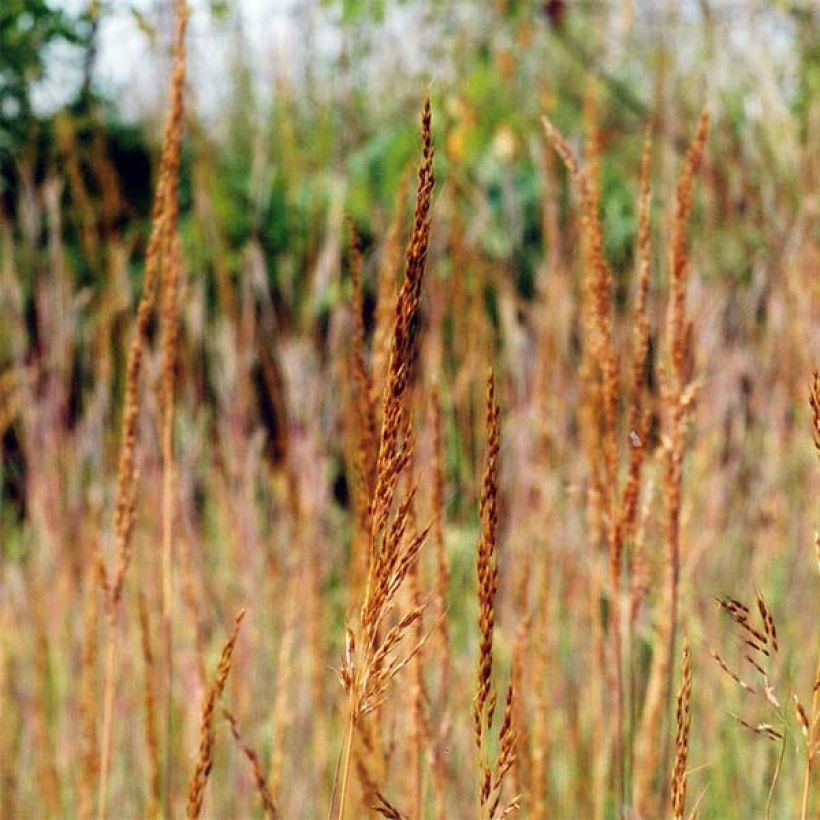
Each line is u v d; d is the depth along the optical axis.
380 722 1.50
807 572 2.56
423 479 1.64
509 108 4.22
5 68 3.48
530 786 1.81
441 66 4.20
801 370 2.79
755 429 2.94
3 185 3.67
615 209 3.89
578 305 2.77
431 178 0.84
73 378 3.26
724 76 3.50
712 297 2.80
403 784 1.84
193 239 3.70
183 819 2.32
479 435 2.65
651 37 3.83
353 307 1.47
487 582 0.90
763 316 3.22
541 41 4.24
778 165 3.26
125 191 4.31
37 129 3.60
